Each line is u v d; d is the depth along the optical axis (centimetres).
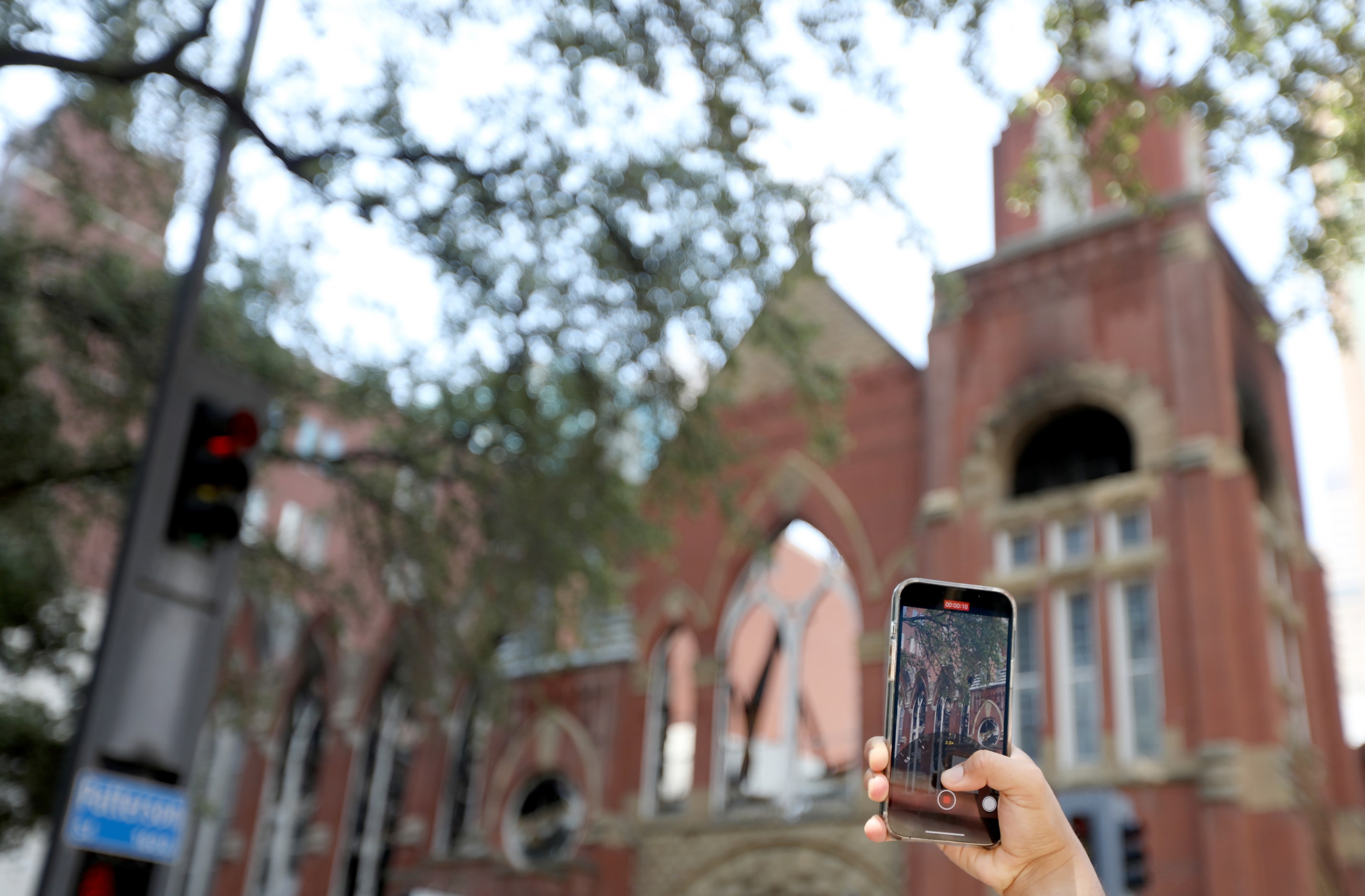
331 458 1581
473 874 1955
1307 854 1373
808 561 2777
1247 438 1770
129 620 715
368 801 2377
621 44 1193
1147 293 1717
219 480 755
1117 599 1591
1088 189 1861
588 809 1966
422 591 1628
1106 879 958
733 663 2527
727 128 1211
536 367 1499
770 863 1750
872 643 1800
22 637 1590
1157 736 1498
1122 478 1634
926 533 1761
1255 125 1116
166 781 711
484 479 1518
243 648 2592
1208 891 1363
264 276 1562
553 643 1608
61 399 1553
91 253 1492
